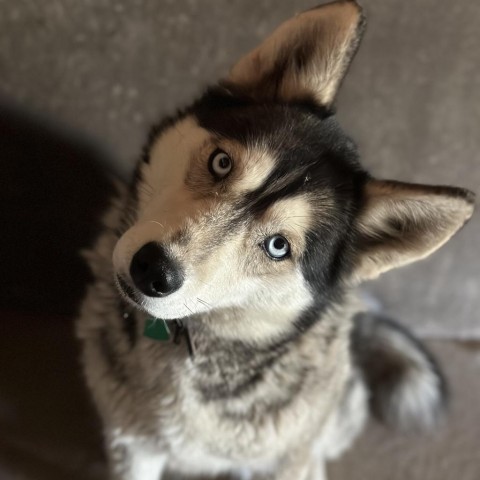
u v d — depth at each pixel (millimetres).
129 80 459
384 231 389
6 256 535
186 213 339
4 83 444
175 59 454
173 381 413
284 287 380
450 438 604
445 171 526
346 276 403
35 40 429
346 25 372
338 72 387
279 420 437
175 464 489
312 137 376
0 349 545
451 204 344
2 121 461
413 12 444
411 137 504
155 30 439
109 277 435
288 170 359
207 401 418
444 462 585
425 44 459
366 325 603
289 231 360
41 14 419
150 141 399
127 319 422
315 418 457
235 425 428
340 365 471
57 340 563
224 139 363
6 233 521
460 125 500
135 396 427
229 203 349
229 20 441
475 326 661
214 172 361
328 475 558
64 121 471
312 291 392
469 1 443
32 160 485
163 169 378
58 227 526
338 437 547
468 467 585
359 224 387
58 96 457
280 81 396
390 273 607
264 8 438
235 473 538
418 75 473
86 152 490
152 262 322
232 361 415
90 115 471
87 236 527
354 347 591
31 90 451
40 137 475
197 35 445
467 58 467
